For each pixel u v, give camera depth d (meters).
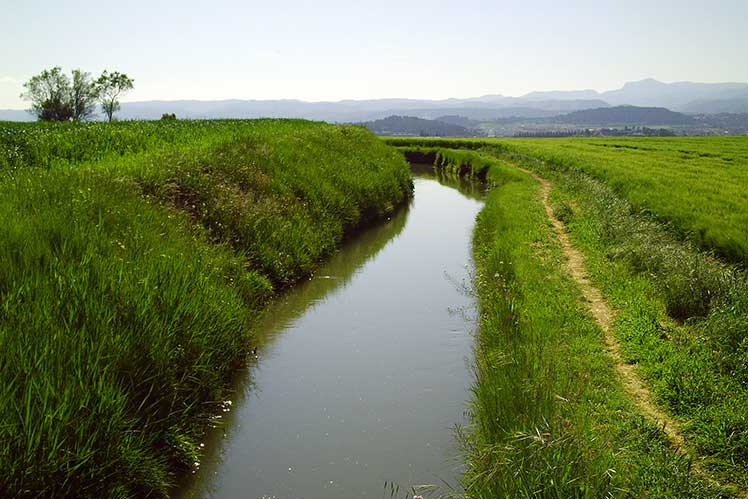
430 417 6.76
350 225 17.70
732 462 5.03
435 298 11.48
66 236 7.45
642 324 8.34
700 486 4.64
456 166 40.47
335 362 8.37
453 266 14.17
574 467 4.45
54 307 5.87
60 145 14.72
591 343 7.81
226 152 15.77
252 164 15.53
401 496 5.30
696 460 5.18
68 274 6.44
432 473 5.66
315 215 15.70
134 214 9.52
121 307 6.36
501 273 11.29
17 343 5.11
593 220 16.59
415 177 38.50
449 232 18.80
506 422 5.47
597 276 11.12
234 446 6.20
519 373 6.37
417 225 20.00
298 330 9.70
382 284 12.52
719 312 7.97
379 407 7.02
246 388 7.57
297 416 6.83
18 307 5.71
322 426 6.59
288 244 13.00
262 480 5.61
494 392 6.11
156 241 8.88
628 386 6.67
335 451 6.07
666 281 9.57
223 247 10.95
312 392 7.43
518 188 23.45
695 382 6.42
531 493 4.29
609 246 13.23
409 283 12.60
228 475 5.70
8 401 4.55
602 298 10.03
